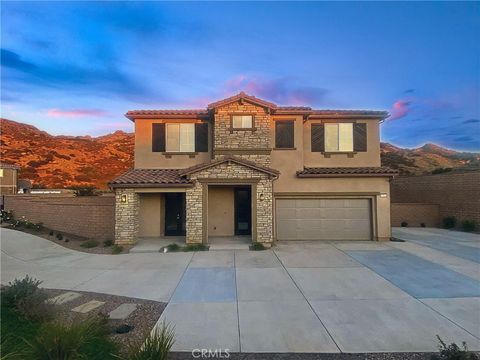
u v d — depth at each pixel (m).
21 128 56.41
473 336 6.24
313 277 10.26
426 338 6.15
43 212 19.41
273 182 17.36
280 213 17.52
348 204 17.59
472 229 20.41
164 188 15.73
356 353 5.62
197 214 15.61
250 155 16.89
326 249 14.73
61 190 33.09
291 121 17.88
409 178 26.19
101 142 58.00
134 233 15.72
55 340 5.00
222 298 8.37
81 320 6.29
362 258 12.90
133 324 6.75
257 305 7.86
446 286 9.34
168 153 18.36
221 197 18.33
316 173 17.20
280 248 15.04
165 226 18.36
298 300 8.20
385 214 17.33
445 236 18.61
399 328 6.58
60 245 15.66
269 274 10.62
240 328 6.57
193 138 18.48
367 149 18.75
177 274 10.73
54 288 9.27
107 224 17.09
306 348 5.78
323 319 7.02
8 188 31.66
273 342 5.98
